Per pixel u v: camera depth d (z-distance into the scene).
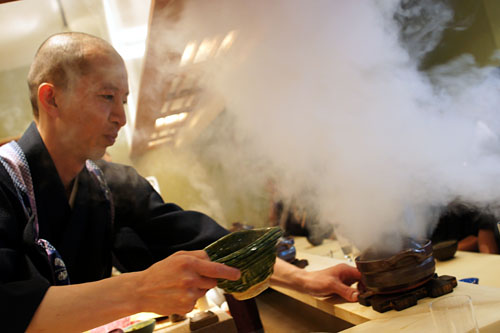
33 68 1.16
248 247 0.83
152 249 1.45
